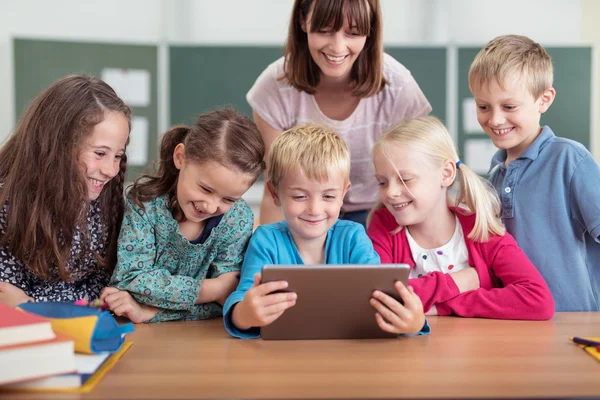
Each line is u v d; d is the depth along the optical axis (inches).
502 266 51.8
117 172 50.9
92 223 53.6
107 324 35.1
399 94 65.9
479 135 167.9
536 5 171.5
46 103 49.2
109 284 50.6
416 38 171.9
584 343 38.7
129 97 164.7
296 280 38.6
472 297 49.0
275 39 171.5
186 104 167.3
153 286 48.3
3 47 163.3
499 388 30.1
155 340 41.1
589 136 169.9
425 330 42.5
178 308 48.9
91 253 53.2
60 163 48.4
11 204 49.3
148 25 168.9
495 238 53.2
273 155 47.6
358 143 67.4
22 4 163.9
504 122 56.8
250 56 167.5
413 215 52.2
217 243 52.0
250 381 31.4
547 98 59.0
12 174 49.7
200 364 34.8
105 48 163.3
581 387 30.3
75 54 162.2
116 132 49.0
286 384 30.9
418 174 51.4
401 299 40.0
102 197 54.0
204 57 166.7
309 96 66.8
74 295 53.4
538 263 57.2
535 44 59.2
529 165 58.0
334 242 50.0
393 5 171.0
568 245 56.3
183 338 41.7
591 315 50.0
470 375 32.4
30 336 30.2
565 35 171.9
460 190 54.7
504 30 171.9
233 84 167.6
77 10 165.9
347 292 39.3
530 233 57.4
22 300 49.8
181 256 51.7
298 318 40.1
